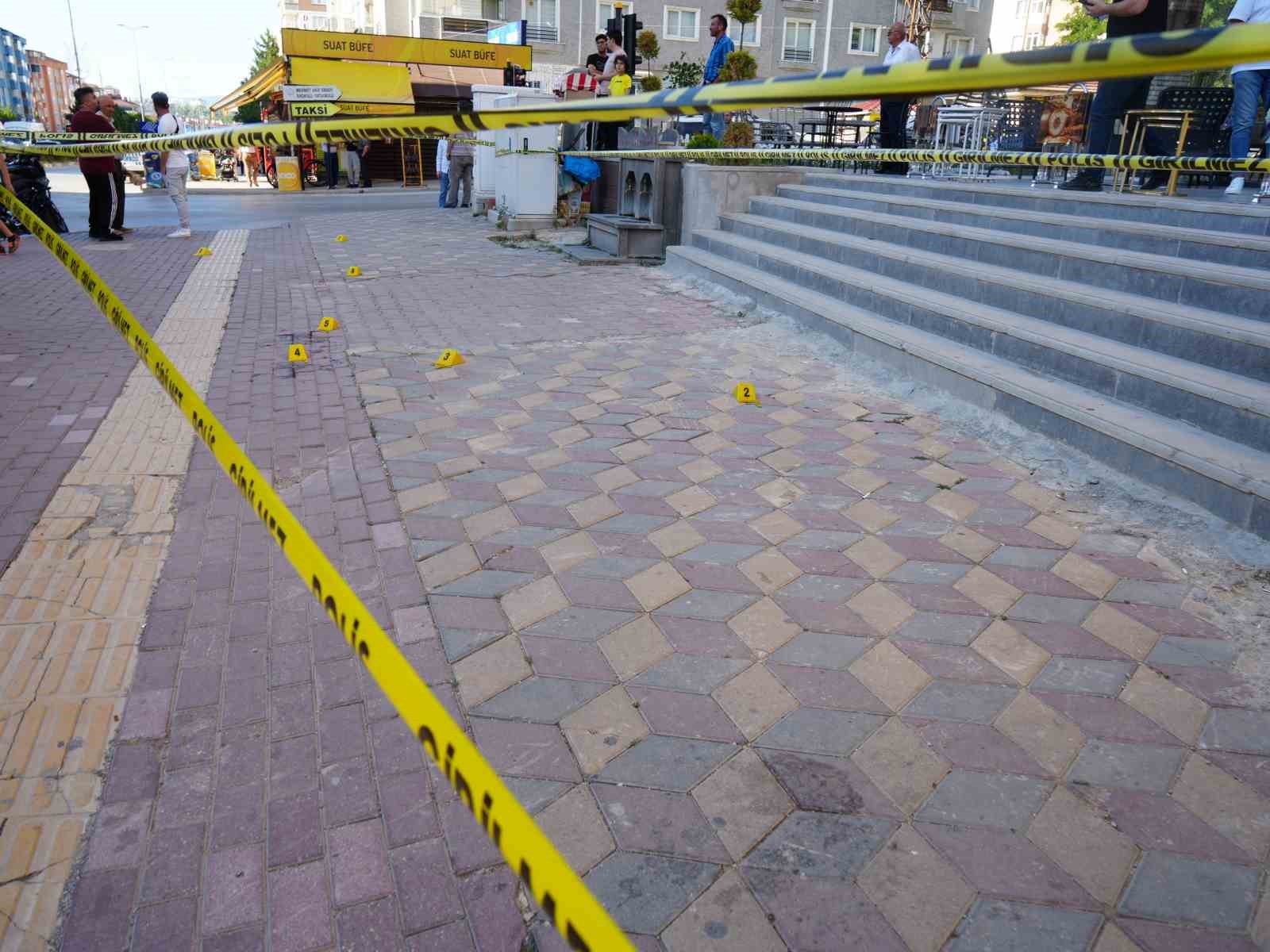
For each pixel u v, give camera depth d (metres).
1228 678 2.61
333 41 26.91
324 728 2.43
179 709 2.50
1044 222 5.93
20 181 11.68
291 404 5.10
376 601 3.04
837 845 2.03
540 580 3.18
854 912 1.86
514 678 2.63
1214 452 3.60
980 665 2.69
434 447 4.44
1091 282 5.16
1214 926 1.82
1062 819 2.10
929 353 5.23
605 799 2.17
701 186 9.39
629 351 6.26
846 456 4.34
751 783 2.22
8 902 1.89
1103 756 2.31
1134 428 3.91
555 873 0.84
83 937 1.82
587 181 13.17
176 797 2.19
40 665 2.69
